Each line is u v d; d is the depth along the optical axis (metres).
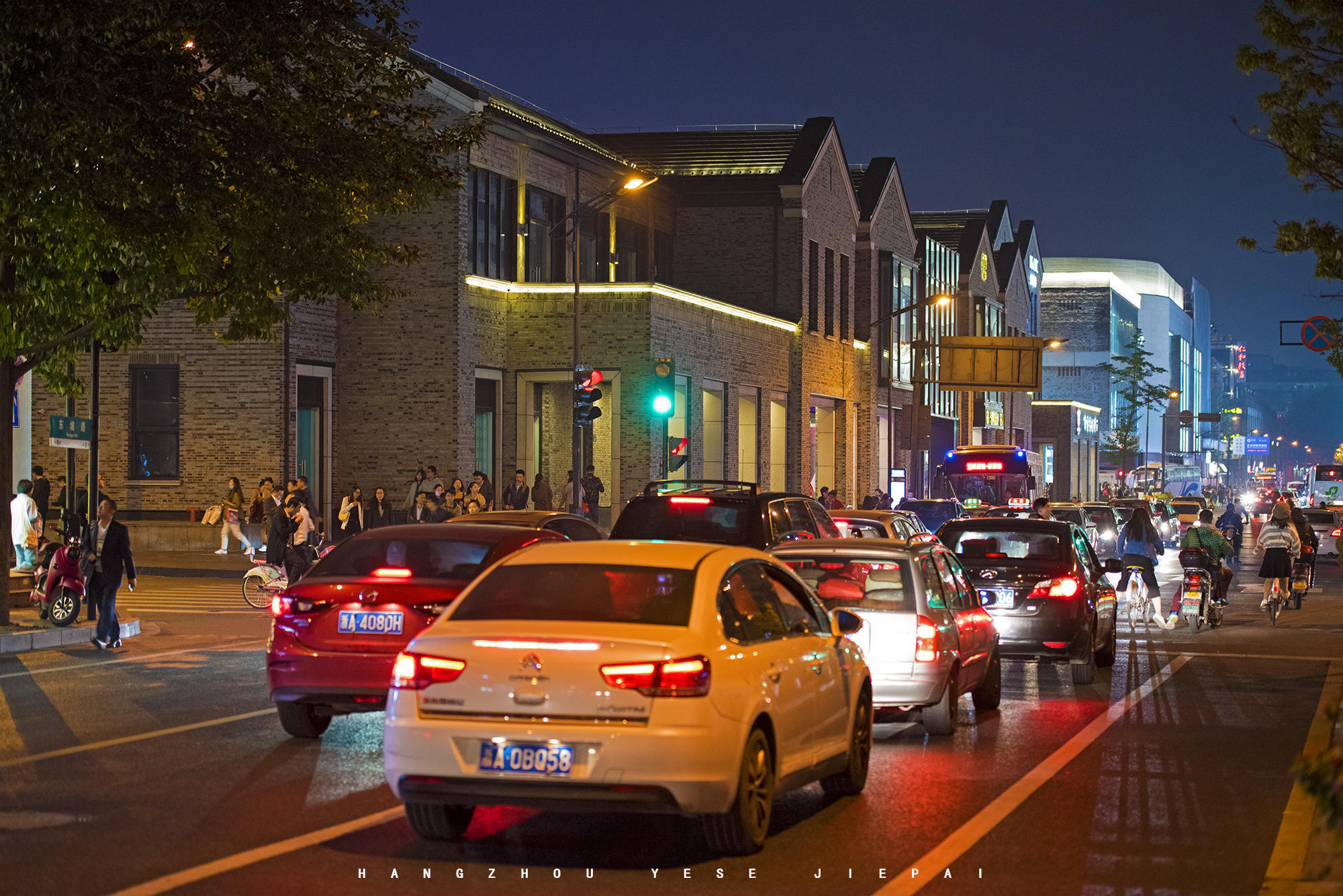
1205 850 8.33
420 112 21.59
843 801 9.80
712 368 47.38
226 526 36.19
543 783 7.59
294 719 11.84
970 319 83.50
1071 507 38.06
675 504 16.69
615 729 7.55
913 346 61.31
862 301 65.06
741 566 8.91
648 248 54.09
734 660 7.98
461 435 39.91
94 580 18.73
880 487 67.75
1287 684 16.77
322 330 39.66
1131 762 11.40
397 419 39.94
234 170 18.53
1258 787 10.32
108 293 19.06
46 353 20.69
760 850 8.24
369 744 11.74
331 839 8.40
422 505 34.84
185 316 38.25
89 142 16.38
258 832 8.54
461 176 21.80
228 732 12.24
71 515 26.05
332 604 11.52
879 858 8.10
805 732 8.84
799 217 56.22
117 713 13.29
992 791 10.17
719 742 7.66
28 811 9.05
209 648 18.92
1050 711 14.38
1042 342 65.50
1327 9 19.78
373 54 20.67
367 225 40.00
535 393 42.59
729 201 56.62
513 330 42.06
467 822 8.59
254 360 38.00
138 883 7.35
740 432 52.50
